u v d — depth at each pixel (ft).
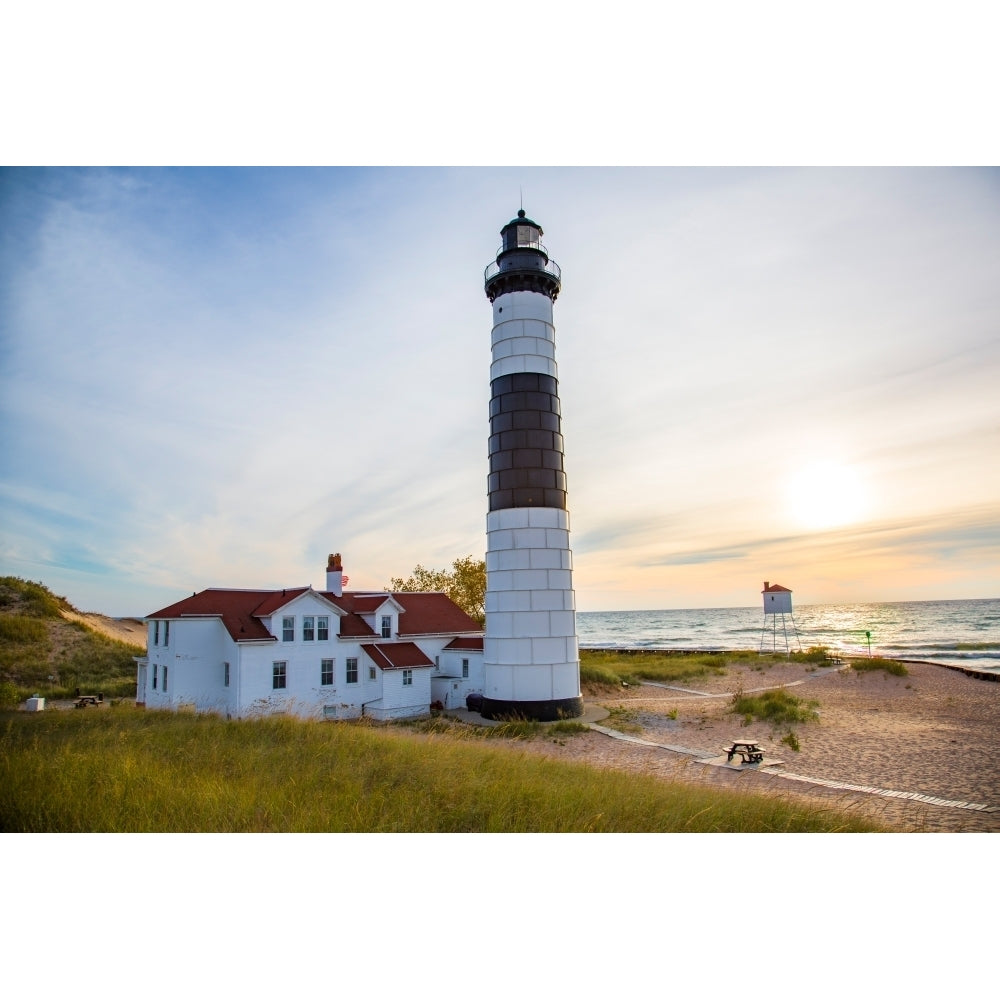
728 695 124.88
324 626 98.07
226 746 53.57
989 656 208.03
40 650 154.81
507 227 107.24
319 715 95.40
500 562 98.63
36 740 51.29
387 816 37.73
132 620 261.24
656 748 73.77
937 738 77.46
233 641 90.74
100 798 38.14
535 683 94.17
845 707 104.01
